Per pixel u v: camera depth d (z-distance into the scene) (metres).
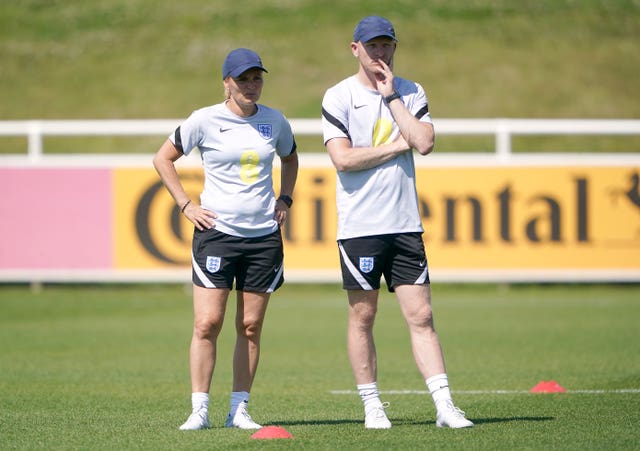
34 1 133.38
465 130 65.62
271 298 66.25
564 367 36.81
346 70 111.19
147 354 41.34
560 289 71.81
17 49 121.19
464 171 65.06
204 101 108.12
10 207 66.88
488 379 34.09
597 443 21.91
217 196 23.98
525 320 53.12
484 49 116.62
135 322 53.28
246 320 24.42
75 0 133.50
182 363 38.72
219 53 117.19
